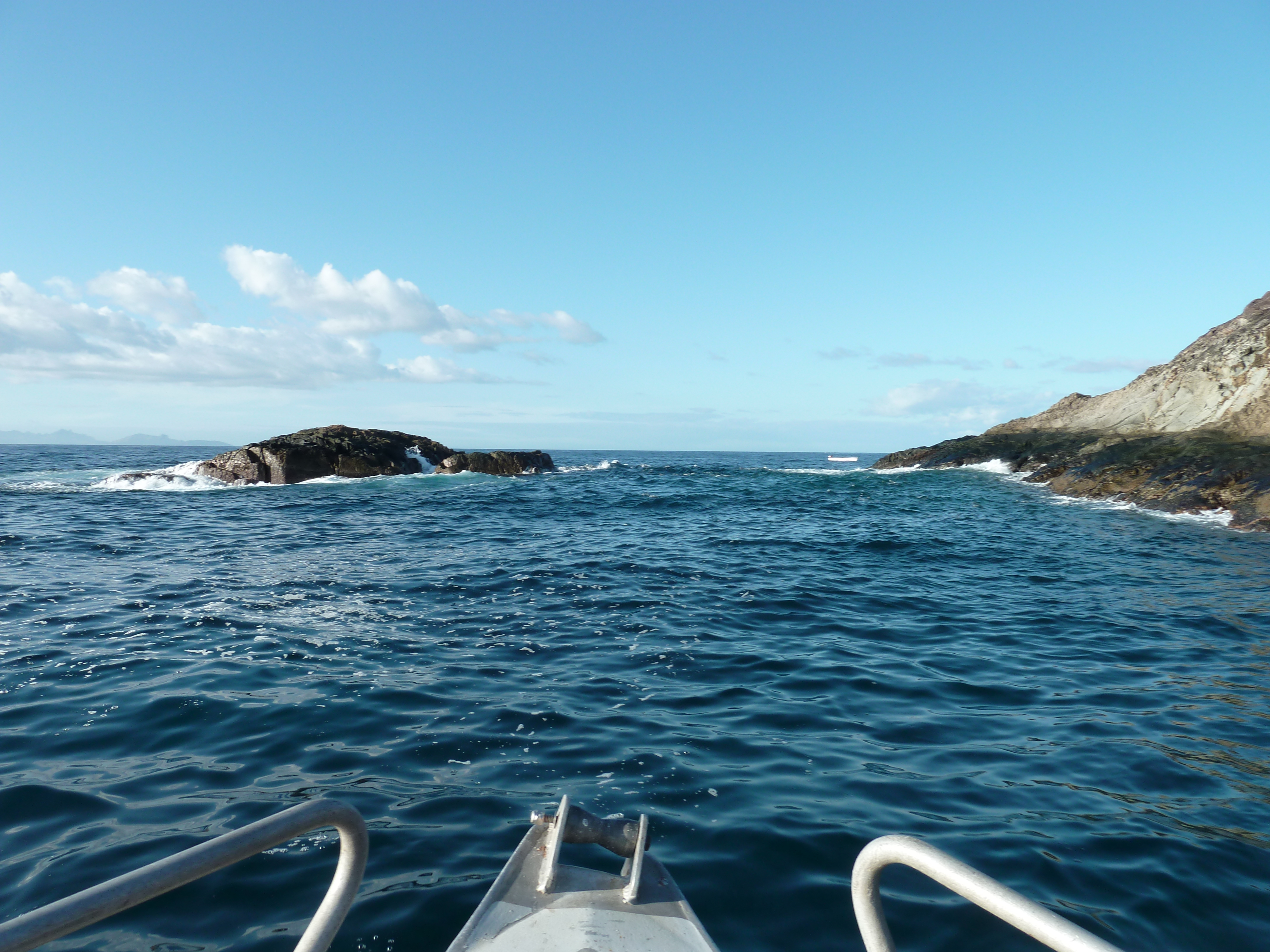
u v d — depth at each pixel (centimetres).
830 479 3466
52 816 381
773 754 473
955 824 387
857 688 611
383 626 779
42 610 832
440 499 2431
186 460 5506
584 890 207
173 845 352
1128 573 1216
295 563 1174
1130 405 3616
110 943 283
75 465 4878
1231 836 381
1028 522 1906
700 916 304
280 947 281
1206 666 697
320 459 3212
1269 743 508
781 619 849
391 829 369
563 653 693
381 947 280
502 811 388
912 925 301
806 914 307
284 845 352
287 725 506
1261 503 1839
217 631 752
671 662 670
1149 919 311
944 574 1186
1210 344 3288
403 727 505
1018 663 699
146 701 547
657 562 1230
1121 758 479
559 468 4481
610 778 430
